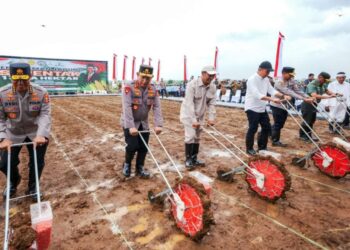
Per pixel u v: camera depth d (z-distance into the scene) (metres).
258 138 6.76
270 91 6.46
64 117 14.05
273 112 7.39
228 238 3.31
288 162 6.12
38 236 2.68
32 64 33.75
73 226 3.61
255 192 4.40
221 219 3.74
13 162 4.15
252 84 6.11
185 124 5.59
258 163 4.32
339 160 5.03
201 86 5.39
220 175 5.08
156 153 6.96
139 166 5.29
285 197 4.22
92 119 13.23
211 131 9.84
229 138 8.67
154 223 3.65
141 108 4.91
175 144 7.97
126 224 3.64
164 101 24.33
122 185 4.91
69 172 5.61
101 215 3.88
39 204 2.82
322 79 7.85
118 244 3.22
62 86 36.16
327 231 3.45
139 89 4.85
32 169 4.30
